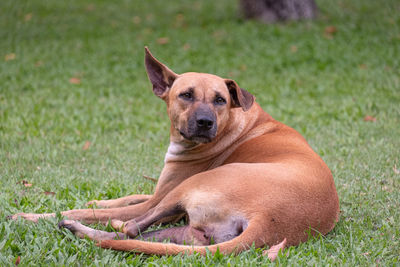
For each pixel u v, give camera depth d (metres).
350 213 7.04
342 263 5.45
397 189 7.88
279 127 7.34
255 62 16.84
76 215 6.50
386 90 13.80
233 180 5.68
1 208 6.84
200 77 6.89
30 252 5.47
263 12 21.33
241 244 5.27
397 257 5.61
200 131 6.52
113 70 16.55
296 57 17.09
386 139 10.46
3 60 17.44
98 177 8.69
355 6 23.84
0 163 9.07
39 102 13.13
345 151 9.84
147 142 10.66
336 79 15.02
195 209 5.69
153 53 18.06
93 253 5.54
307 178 5.91
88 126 11.52
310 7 21.36
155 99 13.91
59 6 27.06
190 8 26.16
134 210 6.72
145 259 5.51
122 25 22.66
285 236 5.56
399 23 20.36
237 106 7.08
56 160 9.40
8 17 24.31
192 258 5.23
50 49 18.91
